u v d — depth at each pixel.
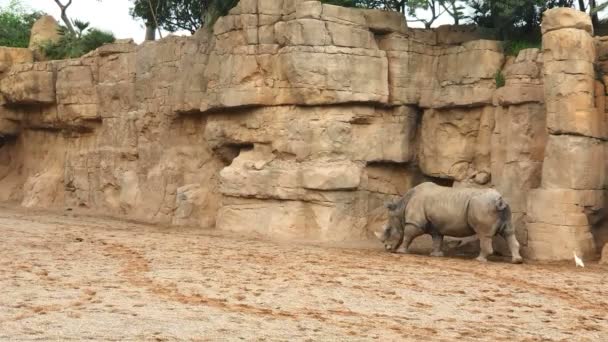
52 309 11.20
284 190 22.03
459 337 10.37
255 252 18.41
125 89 28.84
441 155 22.42
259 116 22.98
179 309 11.47
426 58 23.08
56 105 32.41
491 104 21.38
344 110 22.06
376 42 22.72
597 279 15.38
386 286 14.04
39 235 20.69
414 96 22.86
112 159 29.42
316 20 21.58
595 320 11.69
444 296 13.27
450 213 18.56
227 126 24.14
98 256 17.03
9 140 35.84
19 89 32.62
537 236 18.50
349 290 13.53
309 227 21.83
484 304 12.71
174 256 17.23
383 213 22.73
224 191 23.41
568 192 18.16
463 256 19.44
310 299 12.64
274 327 10.50
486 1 23.33
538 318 11.76
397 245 19.66
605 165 19.23
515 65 20.28
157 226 25.16
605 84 19.34
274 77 22.55
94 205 30.47
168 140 26.94
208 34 25.33
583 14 18.52
